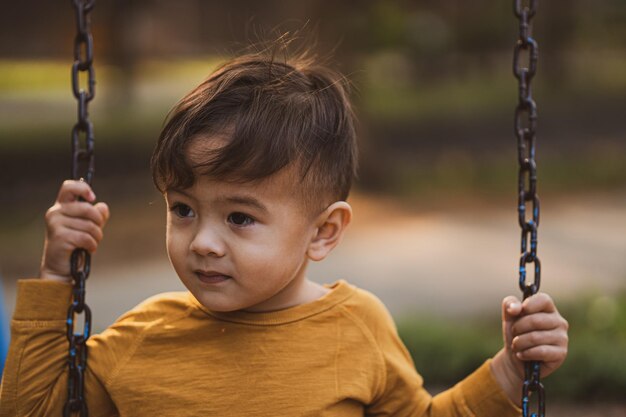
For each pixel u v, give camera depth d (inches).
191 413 93.6
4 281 373.1
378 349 100.2
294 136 93.0
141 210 543.2
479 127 856.9
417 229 482.9
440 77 1132.5
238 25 779.4
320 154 95.0
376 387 99.3
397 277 378.3
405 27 962.1
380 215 521.0
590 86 1091.3
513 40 1117.1
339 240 98.6
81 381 92.7
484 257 416.8
